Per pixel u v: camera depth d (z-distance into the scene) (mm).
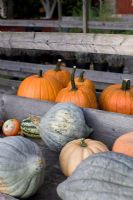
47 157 1802
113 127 1866
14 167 1346
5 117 2291
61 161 1614
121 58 4301
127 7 9602
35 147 1450
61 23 7082
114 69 4336
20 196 1384
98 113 1895
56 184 1541
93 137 1936
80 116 1795
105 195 1172
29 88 2332
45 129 1798
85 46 3039
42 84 2330
